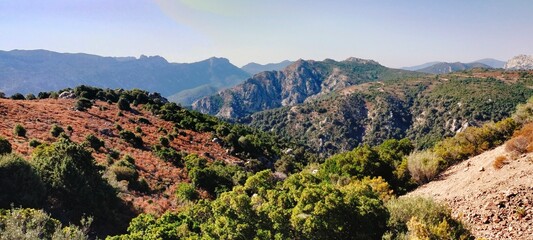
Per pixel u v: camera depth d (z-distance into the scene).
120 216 22.33
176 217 15.46
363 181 18.44
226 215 10.82
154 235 13.31
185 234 13.64
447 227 9.69
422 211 10.52
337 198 10.45
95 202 21.12
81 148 23.94
